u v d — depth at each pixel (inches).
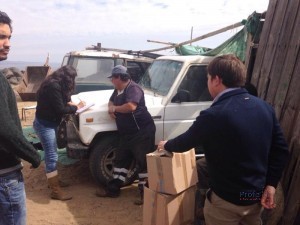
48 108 198.5
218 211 102.3
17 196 99.3
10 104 94.3
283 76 169.6
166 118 215.6
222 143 97.0
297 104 152.9
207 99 222.7
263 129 98.7
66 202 203.2
